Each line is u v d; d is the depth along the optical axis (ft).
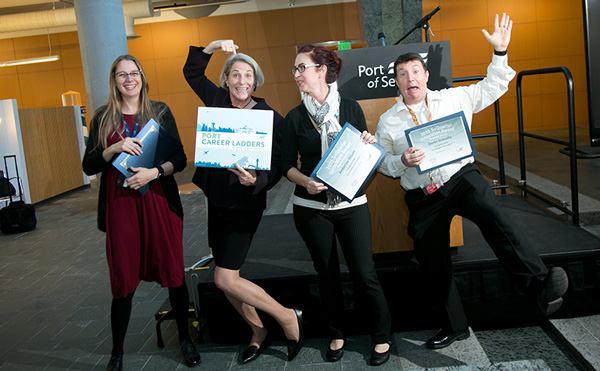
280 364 8.20
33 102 41.86
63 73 41.34
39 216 23.68
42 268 15.35
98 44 17.10
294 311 8.21
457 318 8.09
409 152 7.00
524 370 6.81
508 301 8.68
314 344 8.78
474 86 7.50
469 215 7.32
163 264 7.81
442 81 9.18
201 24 39.96
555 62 38.22
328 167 6.85
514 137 34.71
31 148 26.43
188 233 17.92
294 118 7.31
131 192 7.59
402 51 9.20
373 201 8.97
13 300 12.68
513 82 38.50
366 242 7.36
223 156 7.31
